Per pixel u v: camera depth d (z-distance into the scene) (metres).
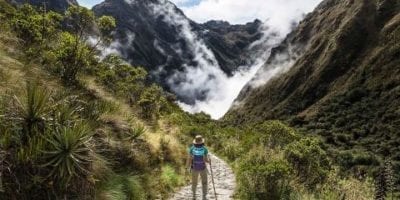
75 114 8.41
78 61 12.02
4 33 11.42
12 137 6.34
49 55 11.76
